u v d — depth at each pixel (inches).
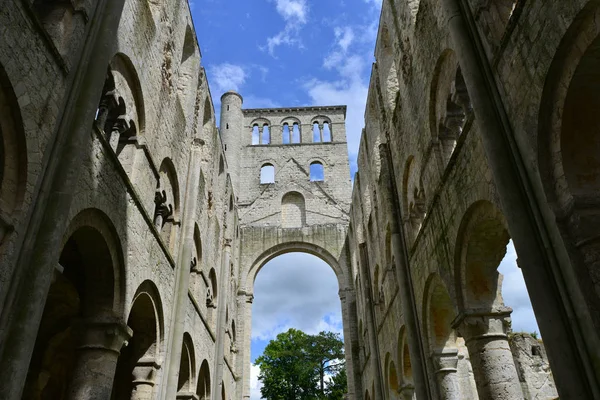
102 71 421.4
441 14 566.9
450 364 657.6
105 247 480.7
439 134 621.0
